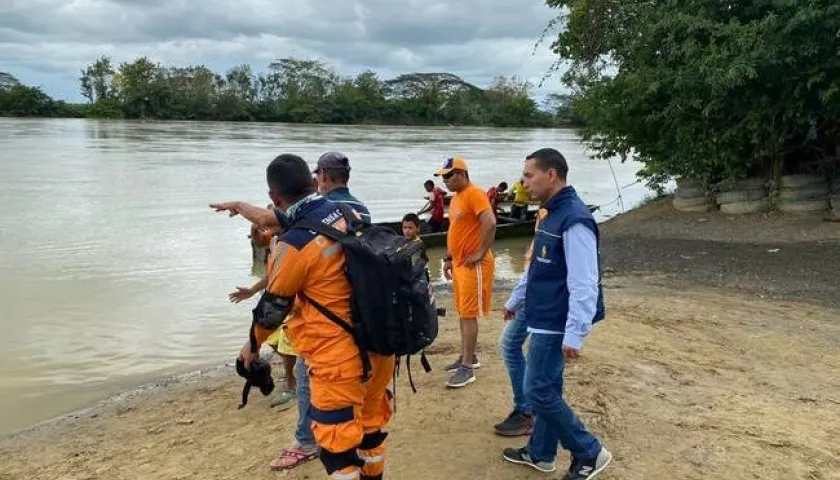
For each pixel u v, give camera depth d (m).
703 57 14.08
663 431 5.21
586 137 18.66
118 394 7.31
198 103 107.56
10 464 5.66
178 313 10.17
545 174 4.05
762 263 12.14
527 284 4.20
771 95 14.56
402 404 5.82
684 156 16.36
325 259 3.43
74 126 78.00
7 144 46.75
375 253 3.44
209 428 6.08
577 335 3.87
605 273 12.21
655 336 7.89
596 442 4.28
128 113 106.00
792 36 13.31
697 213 16.86
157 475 5.12
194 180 27.61
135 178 27.88
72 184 25.47
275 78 116.00
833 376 6.64
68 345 8.80
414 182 28.97
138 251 14.30
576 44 18.52
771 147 15.29
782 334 8.05
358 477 3.58
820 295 10.03
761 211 15.92
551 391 4.14
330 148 49.69
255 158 38.62
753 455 4.82
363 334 3.44
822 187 15.36
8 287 11.38
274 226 4.68
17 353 8.49
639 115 16.81
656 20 15.39
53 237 15.56
